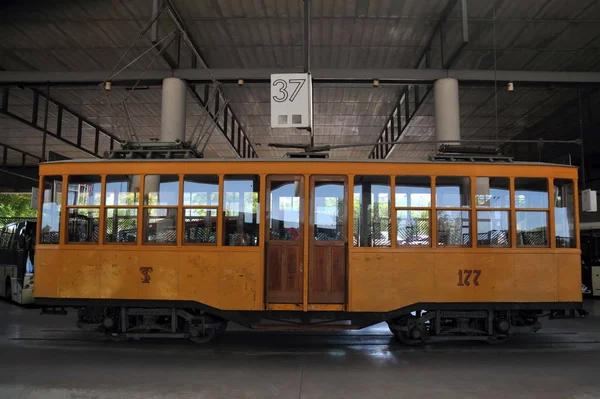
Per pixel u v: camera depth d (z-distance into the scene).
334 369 5.98
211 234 7.13
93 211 7.27
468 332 7.23
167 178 7.27
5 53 11.88
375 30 10.86
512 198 7.24
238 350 7.12
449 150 7.85
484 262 7.09
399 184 7.21
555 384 5.32
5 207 32.38
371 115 16.97
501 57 12.07
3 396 4.83
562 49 11.61
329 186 7.20
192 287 7.04
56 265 7.19
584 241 15.89
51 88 13.16
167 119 11.29
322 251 7.05
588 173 20.17
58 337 8.08
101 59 12.27
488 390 5.09
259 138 19.98
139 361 6.37
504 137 19.12
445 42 11.12
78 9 9.84
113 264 7.12
